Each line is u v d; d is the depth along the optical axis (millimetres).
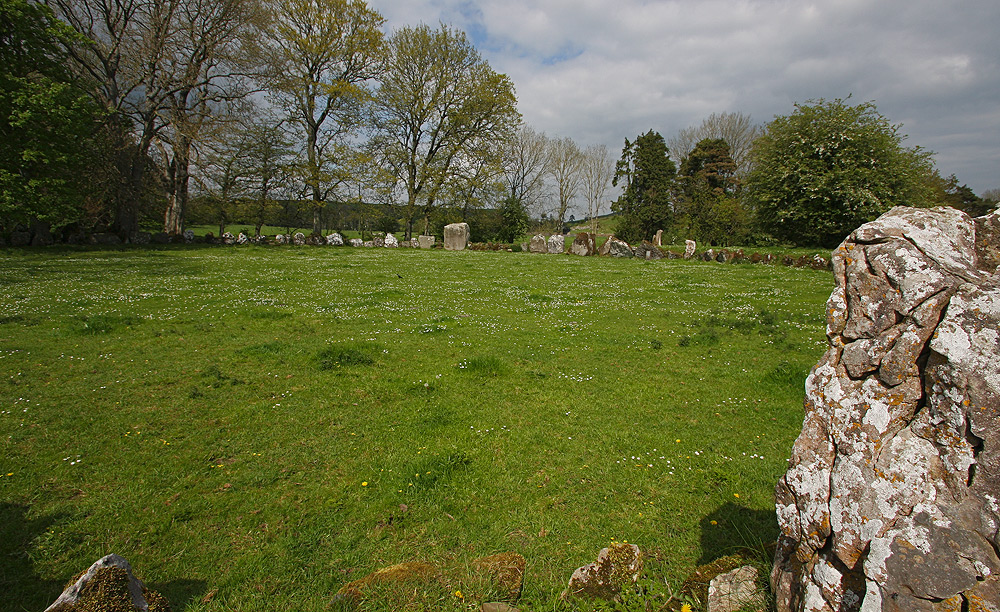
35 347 10609
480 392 8703
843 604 2715
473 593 3984
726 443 6852
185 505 5254
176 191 45156
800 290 20125
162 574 4258
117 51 36719
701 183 68688
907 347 2695
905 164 36531
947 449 2500
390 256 38250
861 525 2680
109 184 36875
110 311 14500
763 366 10273
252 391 8562
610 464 6230
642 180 70062
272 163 47344
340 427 7227
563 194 86000
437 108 54219
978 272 2766
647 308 16688
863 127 36656
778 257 30906
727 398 8508
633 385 9156
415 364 10234
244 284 21016
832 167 37438
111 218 40969
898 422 2723
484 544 4719
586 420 7570
